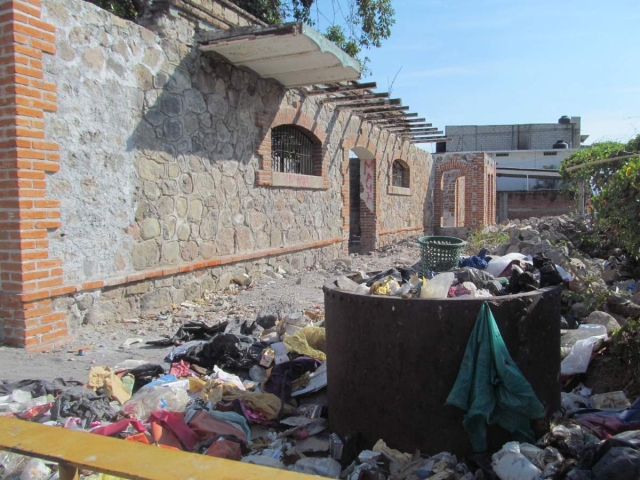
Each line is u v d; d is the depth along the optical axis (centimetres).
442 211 2195
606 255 978
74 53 568
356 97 1109
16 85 498
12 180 505
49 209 536
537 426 320
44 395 398
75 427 342
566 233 1215
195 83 756
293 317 548
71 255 572
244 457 329
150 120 679
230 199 844
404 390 316
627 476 249
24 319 510
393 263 1216
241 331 575
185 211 746
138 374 450
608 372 421
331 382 359
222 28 811
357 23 1561
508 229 1471
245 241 886
